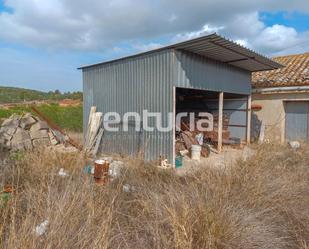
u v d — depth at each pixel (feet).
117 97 28.09
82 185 11.17
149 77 24.86
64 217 8.62
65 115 46.96
